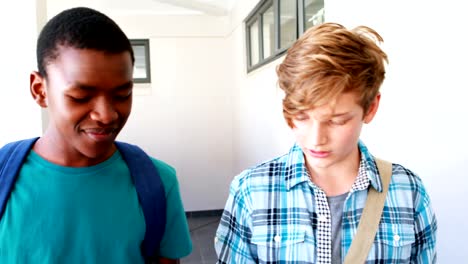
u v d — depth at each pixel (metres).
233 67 4.39
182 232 0.87
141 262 0.79
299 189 0.78
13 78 1.87
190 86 4.60
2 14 1.85
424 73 1.14
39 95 0.68
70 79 0.60
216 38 4.60
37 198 0.71
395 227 0.75
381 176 0.77
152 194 0.78
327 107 0.60
